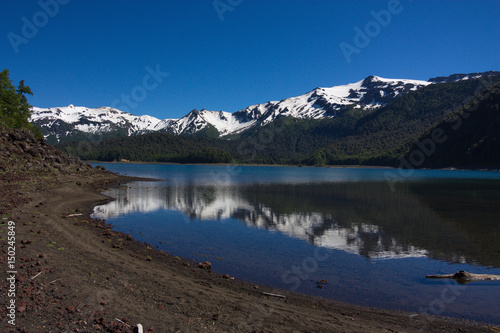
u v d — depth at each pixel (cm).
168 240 1723
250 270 1283
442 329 823
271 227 2158
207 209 2903
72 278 870
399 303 997
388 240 1864
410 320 870
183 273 1157
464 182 7625
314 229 2134
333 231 2086
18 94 6431
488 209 3206
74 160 6112
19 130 4562
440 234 2041
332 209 3081
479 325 853
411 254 1577
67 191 3197
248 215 2625
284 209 3014
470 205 3519
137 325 629
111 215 2425
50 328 592
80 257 1109
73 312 671
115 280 925
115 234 1698
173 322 698
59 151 5622
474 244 1788
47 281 816
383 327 811
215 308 819
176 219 2358
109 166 16512
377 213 2889
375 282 1185
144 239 1714
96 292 804
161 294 872
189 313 763
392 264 1408
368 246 1722
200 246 1627
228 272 1248
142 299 813
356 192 4947
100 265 1053
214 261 1384
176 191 4581
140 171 11931
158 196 3847
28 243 1152
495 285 1164
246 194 4378
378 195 4525
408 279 1222
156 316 719
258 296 986
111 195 3694
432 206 3416
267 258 1456
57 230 1488
